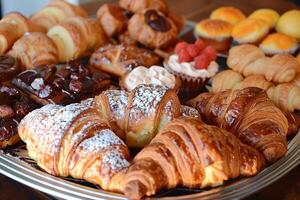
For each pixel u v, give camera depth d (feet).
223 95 1.99
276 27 2.76
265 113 1.83
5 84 2.07
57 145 1.65
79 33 2.44
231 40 2.72
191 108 1.97
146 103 1.84
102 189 1.62
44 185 1.64
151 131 1.83
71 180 1.67
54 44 2.34
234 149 1.63
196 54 2.43
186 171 1.57
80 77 2.13
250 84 2.20
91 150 1.63
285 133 1.85
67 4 2.66
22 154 1.81
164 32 2.60
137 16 2.65
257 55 2.34
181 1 3.46
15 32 2.37
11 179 1.77
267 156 1.73
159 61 2.55
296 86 2.22
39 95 2.02
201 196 1.60
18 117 1.90
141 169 1.54
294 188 1.81
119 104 1.89
